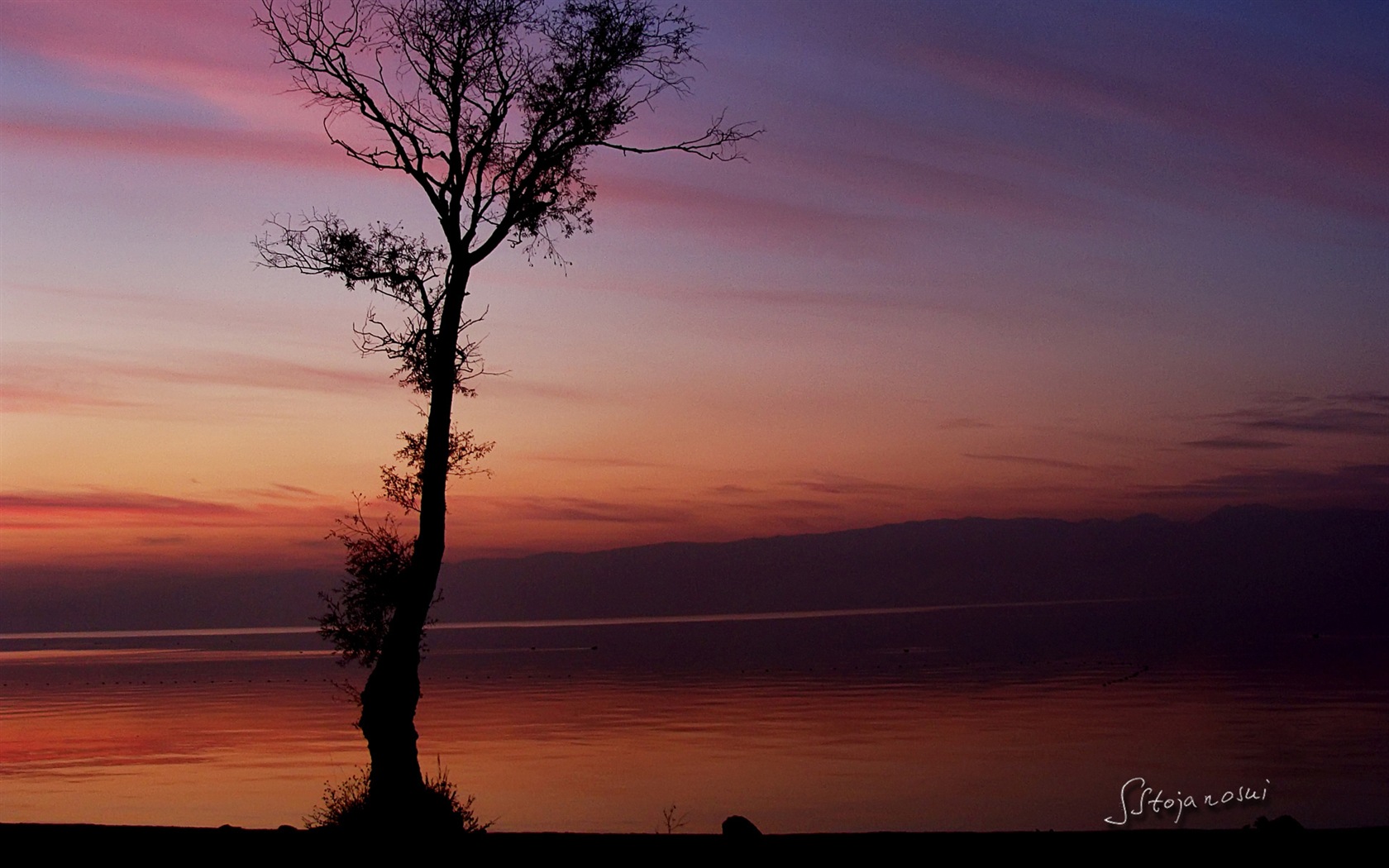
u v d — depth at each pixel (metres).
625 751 58.75
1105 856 11.91
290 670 159.12
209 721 80.75
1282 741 57.91
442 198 17.19
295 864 11.95
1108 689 96.38
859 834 13.57
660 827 34.19
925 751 56.69
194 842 13.02
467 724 76.00
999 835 13.27
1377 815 34.34
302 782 47.53
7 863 11.95
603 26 17.58
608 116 17.58
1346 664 125.31
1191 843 12.44
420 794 15.45
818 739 62.81
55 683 135.62
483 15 17.17
